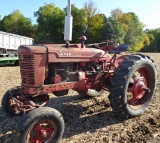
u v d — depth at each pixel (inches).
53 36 1881.2
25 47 148.7
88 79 177.3
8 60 542.6
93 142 146.3
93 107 206.2
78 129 164.7
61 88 161.8
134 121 177.0
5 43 652.7
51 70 158.9
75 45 173.2
